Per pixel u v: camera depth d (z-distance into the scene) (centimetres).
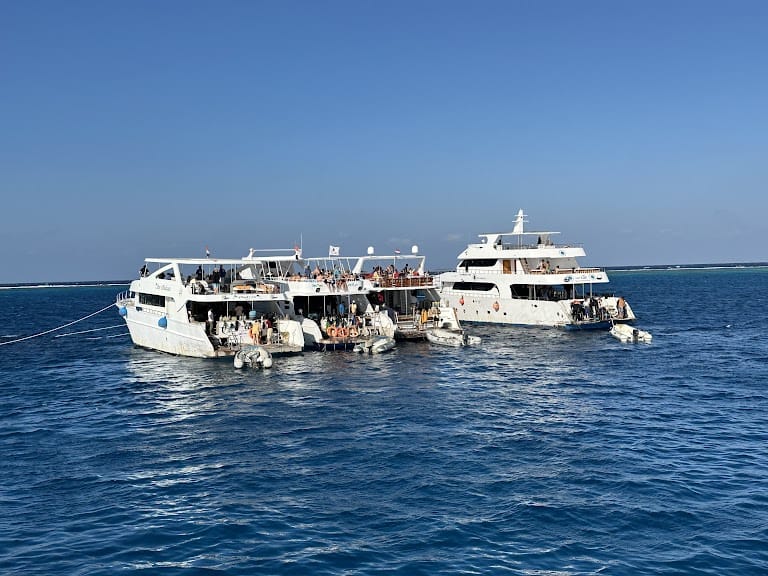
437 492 1927
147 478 2103
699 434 2491
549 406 2975
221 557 1561
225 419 2848
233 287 4684
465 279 6456
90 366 4447
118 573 1495
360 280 5056
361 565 1511
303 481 2044
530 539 1627
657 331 5794
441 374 3822
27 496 1958
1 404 3256
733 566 1483
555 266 6325
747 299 9912
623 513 1761
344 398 3206
